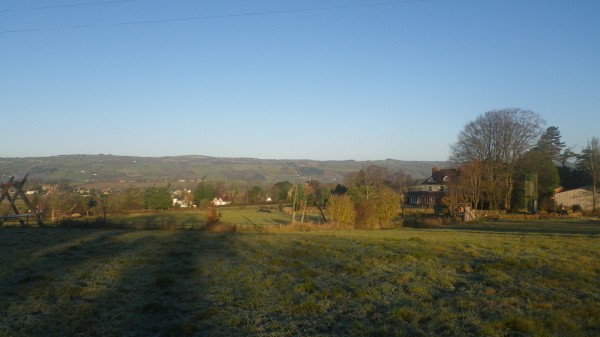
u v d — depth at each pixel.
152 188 72.38
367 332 8.58
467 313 10.08
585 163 75.25
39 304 10.80
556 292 12.41
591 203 70.25
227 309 10.49
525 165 67.19
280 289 12.52
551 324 9.30
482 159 67.62
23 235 29.00
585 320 9.69
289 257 18.80
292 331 8.84
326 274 14.77
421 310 10.31
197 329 8.89
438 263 17.17
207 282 13.43
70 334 8.71
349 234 32.75
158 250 21.20
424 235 31.61
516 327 9.08
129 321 9.56
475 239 27.59
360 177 77.12
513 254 20.14
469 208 56.75
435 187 98.44
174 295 11.85
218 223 38.44
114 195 72.31
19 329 9.00
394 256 18.50
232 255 19.50
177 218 53.25
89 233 31.11
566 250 21.91
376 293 11.91
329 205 43.38
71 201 60.22
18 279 13.93
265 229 37.06
